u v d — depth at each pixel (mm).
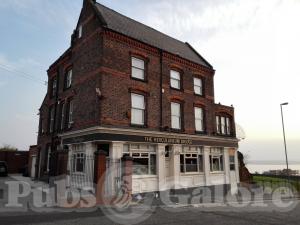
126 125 17375
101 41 17438
